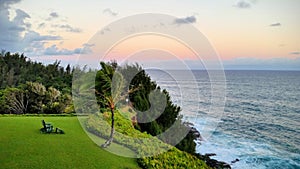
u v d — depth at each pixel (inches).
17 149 327.6
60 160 296.7
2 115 566.9
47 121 495.2
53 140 364.2
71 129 429.1
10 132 405.4
